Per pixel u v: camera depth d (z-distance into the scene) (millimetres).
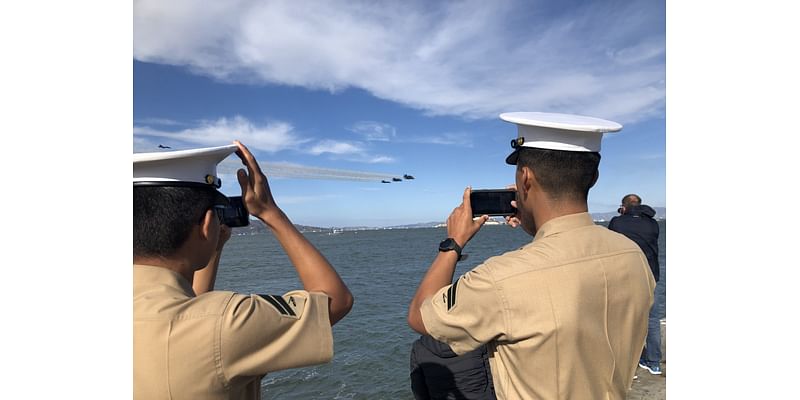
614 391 1476
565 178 1566
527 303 1400
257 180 1529
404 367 10469
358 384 9539
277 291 25766
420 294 1754
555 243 1514
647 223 5203
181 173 1378
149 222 1344
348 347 12266
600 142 1629
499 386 1560
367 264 38969
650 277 1642
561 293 1397
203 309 1259
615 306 1485
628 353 1534
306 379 9852
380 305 18719
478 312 1449
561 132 1569
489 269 1488
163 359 1204
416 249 59438
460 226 1827
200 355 1207
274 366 1304
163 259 1366
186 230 1376
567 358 1390
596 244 1536
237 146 1503
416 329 1708
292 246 1587
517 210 1836
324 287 1536
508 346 1467
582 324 1389
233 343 1228
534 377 1424
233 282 29844
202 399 1218
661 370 5773
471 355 2734
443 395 2727
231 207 1542
